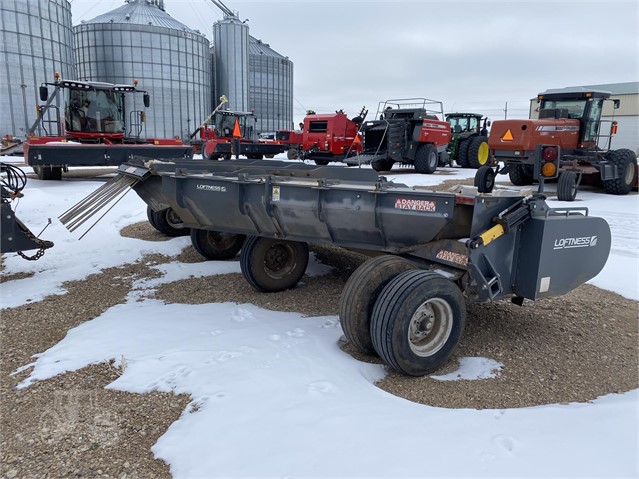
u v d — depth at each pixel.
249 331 3.52
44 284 4.77
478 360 3.10
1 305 4.23
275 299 4.32
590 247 3.40
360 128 15.70
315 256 5.55
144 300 4.34
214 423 2.37
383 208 3.25
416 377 2.91
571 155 11.17
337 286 4.68
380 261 3.11
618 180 10.68
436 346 2.96
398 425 2.29
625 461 1.99
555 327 3.67
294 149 17.80
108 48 29.59
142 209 8.51
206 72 33.12
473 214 2.95
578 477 1.90
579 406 2.49
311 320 3.75
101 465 2.19
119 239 6.46
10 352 3.36
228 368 2.91
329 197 3.51
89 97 13.63
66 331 3.71
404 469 1.97
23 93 25.78
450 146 18.62
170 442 2.29
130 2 32.50
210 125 21.73
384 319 2.79
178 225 6.62
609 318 3.84
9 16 24.89
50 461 2.22
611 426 2.24
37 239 4.91
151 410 2.58
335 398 2.54
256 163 5.81
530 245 3.15
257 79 37.34
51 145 11.40
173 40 30.42
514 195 3.16
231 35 34.12
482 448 2.10
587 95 11.12
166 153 12.84
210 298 4.37
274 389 2.64
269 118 38.31
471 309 4.02
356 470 1.98
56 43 27.30
